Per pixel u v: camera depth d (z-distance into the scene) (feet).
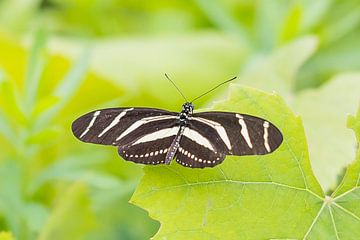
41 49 2.44
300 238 1.99
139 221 2.66
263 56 2.80
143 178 1.99
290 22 2.77
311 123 2.34
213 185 1.99
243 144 1.94
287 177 2.00
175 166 1.99
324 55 2.85
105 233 2.63
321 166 2.22
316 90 2.40
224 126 1.97
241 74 2.78
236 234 1.99
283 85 2.45
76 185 2.31
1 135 2.63
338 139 2.27
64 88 2.43
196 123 1.99
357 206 2.00
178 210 1.99
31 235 2.39
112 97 2.82
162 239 1.98
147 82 2.86
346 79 2.40
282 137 1.92
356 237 1.99
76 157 2.46
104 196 2.45
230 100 2.02
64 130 2.67
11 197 2.39
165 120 2.02
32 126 2.41
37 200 2.54
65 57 2.78
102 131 2.02
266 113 2.01
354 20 2.86
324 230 2.00
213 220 1.98
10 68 2.84
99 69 2.79
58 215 2.29
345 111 2.33
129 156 2.00
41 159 2.63
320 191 2.01
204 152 1.97
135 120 2.03
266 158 2.00
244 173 2.00
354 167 2.00
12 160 2.41
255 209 1.99
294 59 2.46
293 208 2.00
